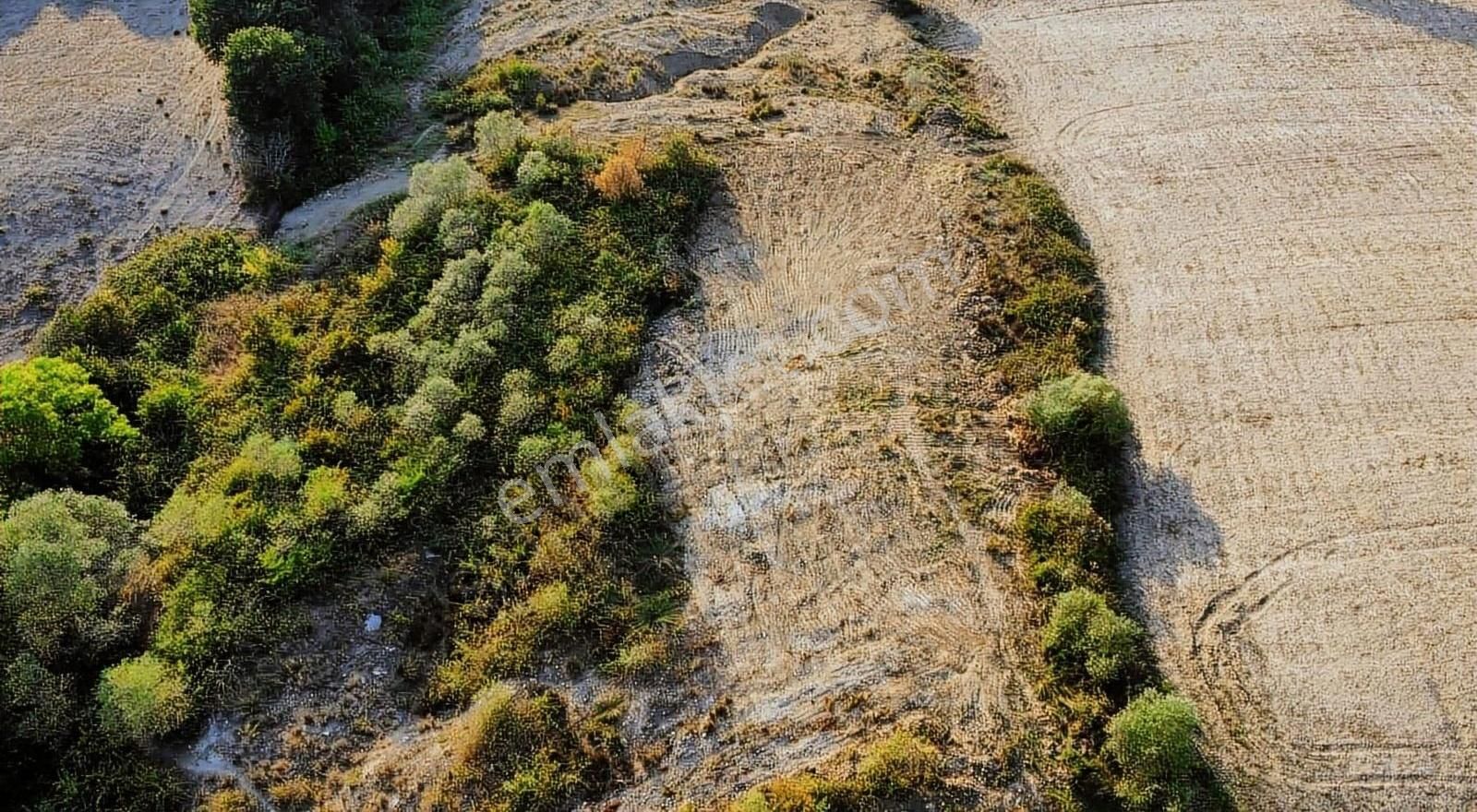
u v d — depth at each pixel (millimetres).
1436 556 18234
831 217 24266
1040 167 26062
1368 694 16578
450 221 23000
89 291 23953
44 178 26266
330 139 26125
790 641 17109
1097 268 23453
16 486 18406
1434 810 15359
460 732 16016
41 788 15141
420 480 18609
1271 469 19641
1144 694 16047
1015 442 19891
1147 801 15086
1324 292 22688
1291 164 25688
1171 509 19125
